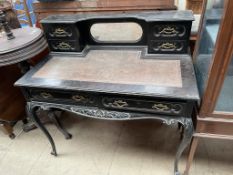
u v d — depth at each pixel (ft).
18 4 6.34
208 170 4.00
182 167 4.09
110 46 3.84
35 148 4.85
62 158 4.55
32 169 4.42
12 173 4.39
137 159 4.36
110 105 3.03
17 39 3.87
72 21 3.37
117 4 4.44
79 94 3.05
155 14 3.34
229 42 2.13
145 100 2.81
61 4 4.67
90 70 3.27
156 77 2.94
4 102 4.67
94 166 4.33
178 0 4.29
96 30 4.17
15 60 3.62
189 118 2.83
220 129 2.88
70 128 5.26
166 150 4.47
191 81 2.79
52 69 3.42
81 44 3.73
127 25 4.14
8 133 5.07
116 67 3.27
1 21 3.72
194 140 3.20
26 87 3.22
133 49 3.72
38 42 3.88
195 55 3.47
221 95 2.59
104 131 5.08
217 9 2.35
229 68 2.34
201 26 3.19
